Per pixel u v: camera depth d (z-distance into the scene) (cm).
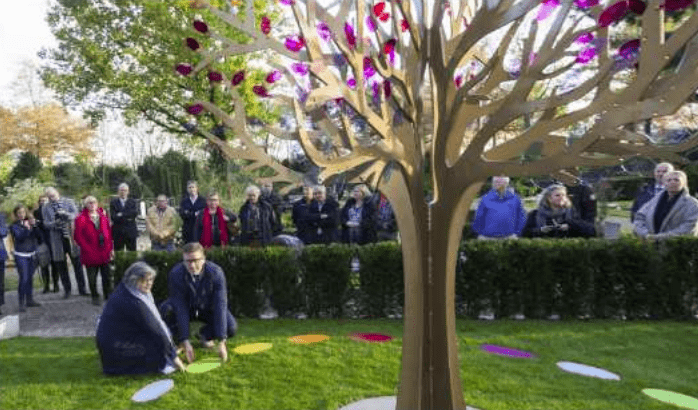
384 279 572
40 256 759
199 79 1357
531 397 343
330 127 292
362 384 370
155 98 1602
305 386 368
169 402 347
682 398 341
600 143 252
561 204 610
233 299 584
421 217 284
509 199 623
